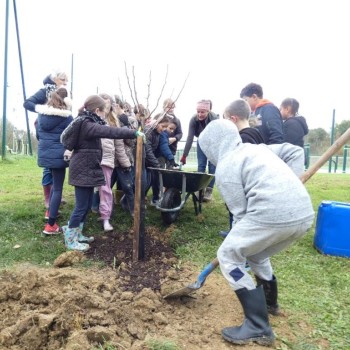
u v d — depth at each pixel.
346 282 3.88
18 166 11.52
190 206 6.37
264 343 2.77
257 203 2.63
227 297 3.49
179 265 4.17
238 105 3.60
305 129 5.15
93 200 5.46
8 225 5.12
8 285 3.34
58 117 4.51
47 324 2.68
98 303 3.01
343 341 2.88
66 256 4.09
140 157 4.00
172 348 2.59
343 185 9.50
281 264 4.30
